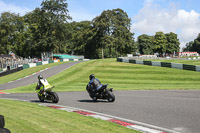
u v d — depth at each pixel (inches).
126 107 356.8
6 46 2933.1
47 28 2726.4
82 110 340.2
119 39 3122.5
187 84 859.4
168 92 558.3
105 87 416.8
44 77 1341.0
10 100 486.9
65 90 762.8
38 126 221.8
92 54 3759.8
